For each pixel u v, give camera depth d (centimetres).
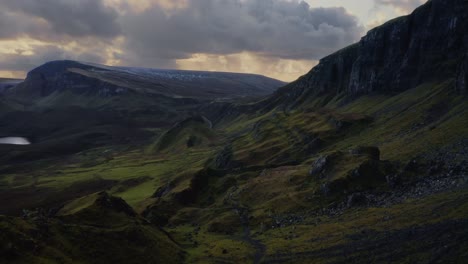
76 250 10006
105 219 11962
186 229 15512
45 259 9081
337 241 10600
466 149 14225
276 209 15175
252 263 10669
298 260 10194
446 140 16062
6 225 9450
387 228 10319
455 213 9600
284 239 12125
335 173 15938
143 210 17888
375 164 15325
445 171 13275
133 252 10906
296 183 17212
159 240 12062
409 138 19050
